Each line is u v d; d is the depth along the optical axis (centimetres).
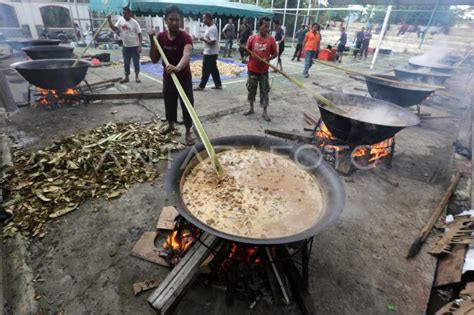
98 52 1170
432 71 716
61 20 1959
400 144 462
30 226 241
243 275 201
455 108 682
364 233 260
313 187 206
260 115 543
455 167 393
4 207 254
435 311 196
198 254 180
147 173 325
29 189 282
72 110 509
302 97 692
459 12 2064
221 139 245
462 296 196
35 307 181
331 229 263
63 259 215
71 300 187
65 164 319
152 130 430
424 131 527
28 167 315
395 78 599
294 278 192
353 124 313
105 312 182
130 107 536
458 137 492
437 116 599
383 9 2264
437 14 2064
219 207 181
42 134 410
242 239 133
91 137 386
